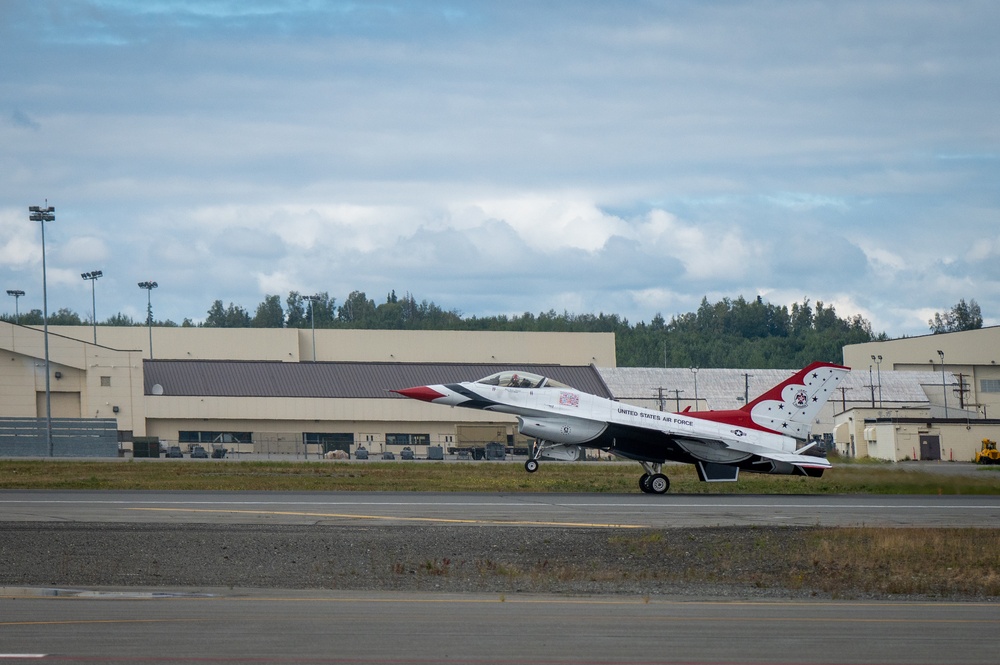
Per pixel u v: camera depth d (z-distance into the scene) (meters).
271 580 39.41
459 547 49.25
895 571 44.59
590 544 51.00
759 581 41.47
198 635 27.80
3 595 35.06
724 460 82.69
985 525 60.44
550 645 27.14
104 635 27.70
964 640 28.78
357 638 27.64
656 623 30.56
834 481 93.44
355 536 51.94
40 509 62.31
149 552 45.97
